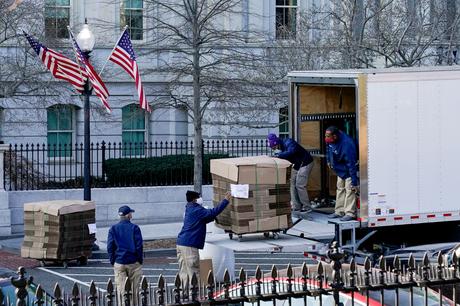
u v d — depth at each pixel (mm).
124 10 62438
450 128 31562
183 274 31109
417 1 56531
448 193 31672
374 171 30500
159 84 65062
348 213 30531
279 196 31188
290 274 14875
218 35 49781
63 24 60031
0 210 49781
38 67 53875
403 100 30812
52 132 64125
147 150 62500
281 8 67250
